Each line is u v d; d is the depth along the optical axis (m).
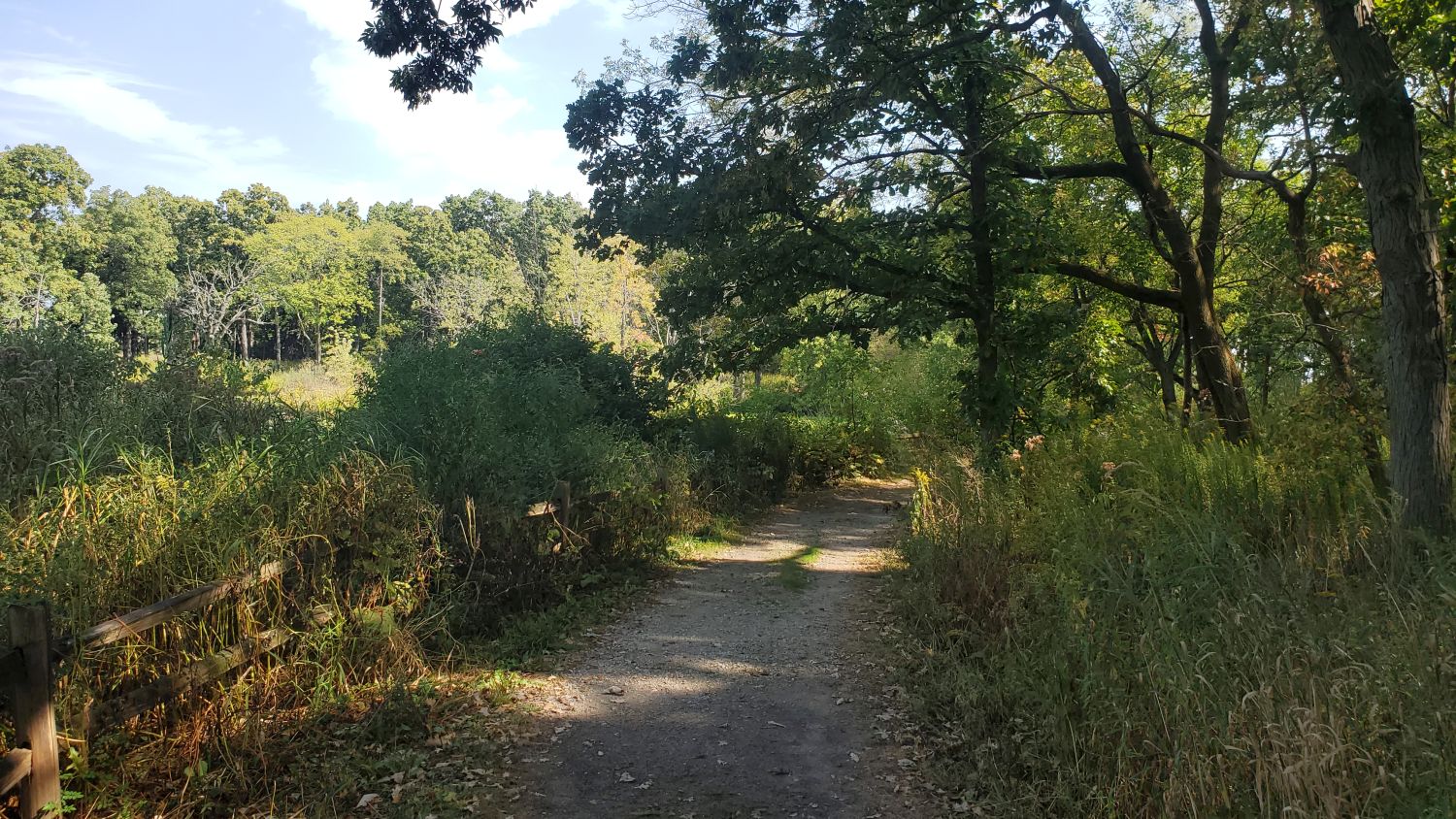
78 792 3.67
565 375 13.09
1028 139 14.35
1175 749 3.73
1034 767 4.49
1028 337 13.55
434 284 60.50
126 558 4.62
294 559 5.23
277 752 4.52
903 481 21.05
